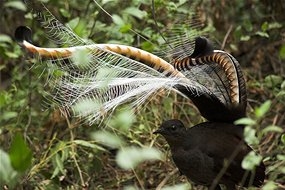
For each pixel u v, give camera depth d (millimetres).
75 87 9031
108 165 11750
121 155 6789
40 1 11141
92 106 7848
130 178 11500
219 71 9336
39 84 11320
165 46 10594
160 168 11516
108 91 8688
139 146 11547
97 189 11195
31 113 11688
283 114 12164
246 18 13453
